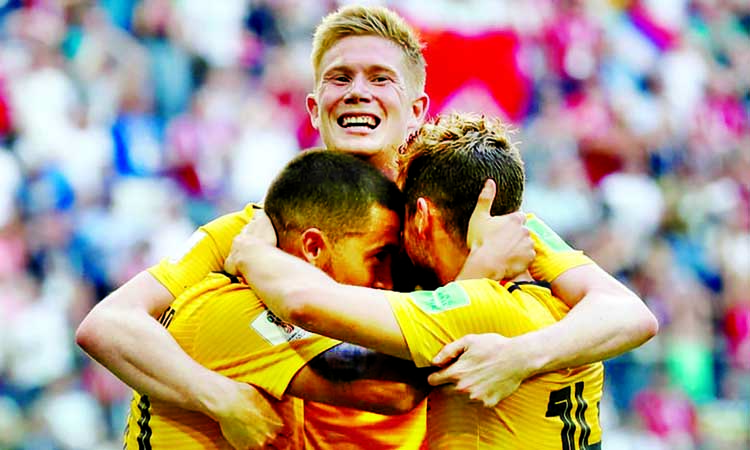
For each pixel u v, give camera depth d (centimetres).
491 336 453
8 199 1319
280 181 485
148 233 1349
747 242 1681
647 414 1298
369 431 495
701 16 1966
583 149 1650
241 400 459
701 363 1401
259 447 461
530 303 476
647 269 1530
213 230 520
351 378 462
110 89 1452
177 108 1490
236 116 1506
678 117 1806
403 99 554
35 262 1279
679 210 1662
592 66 1738
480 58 1588
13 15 1485
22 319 1205
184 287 504
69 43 1473
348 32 551
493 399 449
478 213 479
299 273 459
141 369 466
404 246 495
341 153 492
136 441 493
